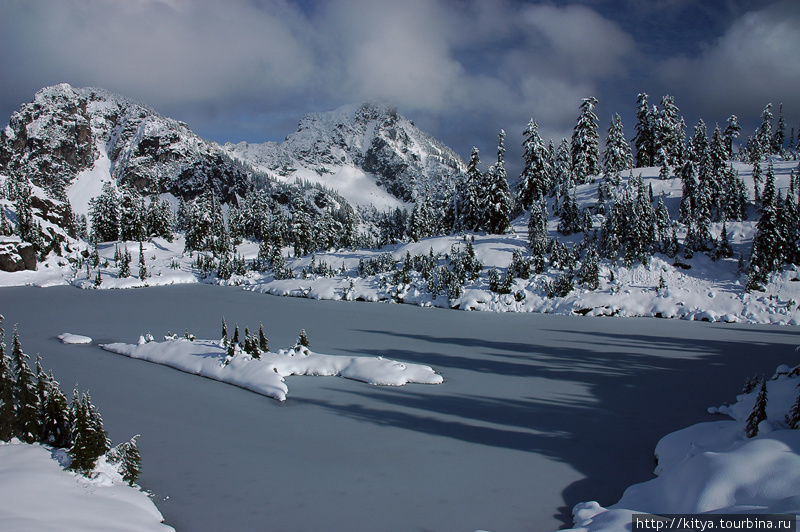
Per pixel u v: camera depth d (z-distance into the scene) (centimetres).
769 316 3550
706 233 4450
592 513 1011
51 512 873
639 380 2108
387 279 5284
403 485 1195
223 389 2005
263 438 1492
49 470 1052
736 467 951
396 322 3641
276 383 1955
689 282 4134
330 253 7600
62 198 15838
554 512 1069
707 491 931
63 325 3594
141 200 11662
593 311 3978
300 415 1692
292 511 1070
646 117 7588
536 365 2369
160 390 1989
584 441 1467
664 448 1310
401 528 1002
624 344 2836
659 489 1073
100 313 4197
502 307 4284
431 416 1683
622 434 1518
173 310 4359
